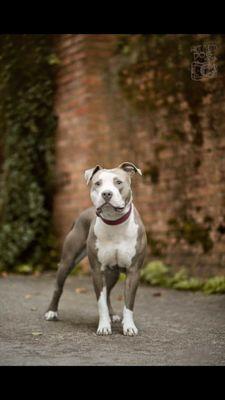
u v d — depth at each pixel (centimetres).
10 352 393
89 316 555
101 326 465
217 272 740
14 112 995
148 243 853
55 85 995
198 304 624
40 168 1006
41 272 963
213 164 754
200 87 769
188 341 437
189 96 787
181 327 494
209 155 760
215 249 748
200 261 768
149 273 807
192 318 539
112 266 481
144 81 866
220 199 743
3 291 723
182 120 799
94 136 931
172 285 771
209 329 484
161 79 835
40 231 988
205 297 674
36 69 971
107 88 931
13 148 1006
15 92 980
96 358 380
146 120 862
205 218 765
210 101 756
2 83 958
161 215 835
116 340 441
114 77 920
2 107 995
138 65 876
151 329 486
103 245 469
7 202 1004
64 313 570
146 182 861
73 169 962
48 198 1009
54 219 1005
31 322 516
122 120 904
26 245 980
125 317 470
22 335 455
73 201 962
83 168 938
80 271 932
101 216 459
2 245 993
